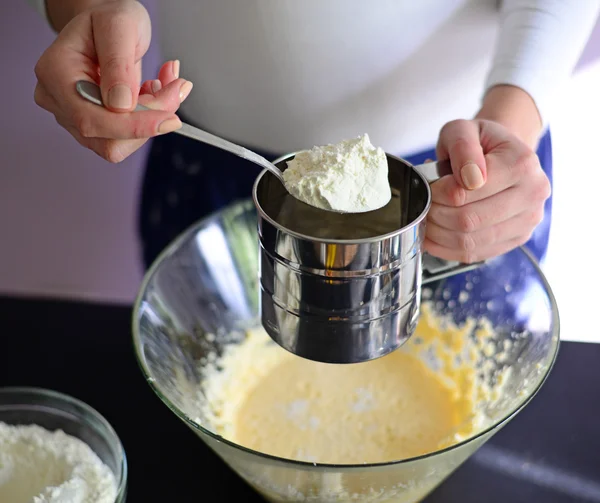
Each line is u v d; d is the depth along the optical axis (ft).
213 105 3.20
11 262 5.15
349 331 1.62
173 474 2.34
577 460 2.36
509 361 2.29
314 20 2.75
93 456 2.17
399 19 2.80
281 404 2.56
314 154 1.67
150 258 4.00
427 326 2.66
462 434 2.27
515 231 2.09
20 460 2.15
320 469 1.69
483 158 1.95
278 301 1.64
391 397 2.55
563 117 4.36
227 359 2.66
